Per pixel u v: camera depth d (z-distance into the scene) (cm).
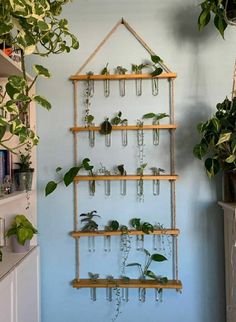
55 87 184
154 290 179
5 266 141
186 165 181
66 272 182
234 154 142
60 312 181
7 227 176
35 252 169
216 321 177
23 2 90
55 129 184
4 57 131
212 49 182
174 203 180
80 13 185
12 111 98
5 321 127
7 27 96
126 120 181
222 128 145
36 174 182
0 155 158
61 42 126
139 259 180
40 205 183
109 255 181
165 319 179
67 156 183
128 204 182
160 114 180
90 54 184
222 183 176
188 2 183
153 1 184
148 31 184
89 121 181
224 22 150
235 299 157
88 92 183
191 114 182
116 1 184
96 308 180
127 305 179
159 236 180
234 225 153
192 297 179
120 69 182
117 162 183
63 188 183
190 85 182
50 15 110
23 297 149
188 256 180
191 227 180
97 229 181
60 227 183
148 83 183
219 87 181
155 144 182
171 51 183
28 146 172
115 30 184
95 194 183
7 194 155
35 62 185
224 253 177
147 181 182
